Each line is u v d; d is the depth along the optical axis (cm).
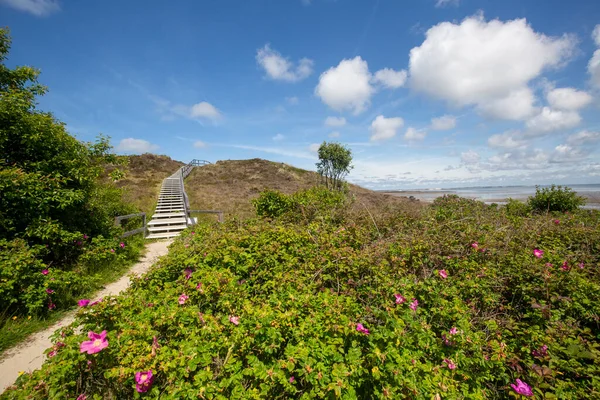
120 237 760
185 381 188
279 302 261
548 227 516
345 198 892
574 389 206
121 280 584
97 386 201
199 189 2658
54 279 433
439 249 402
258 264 370
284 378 187
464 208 750
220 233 493
